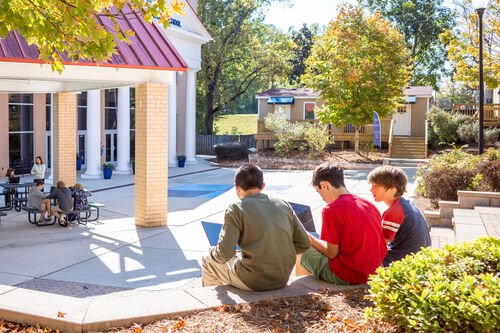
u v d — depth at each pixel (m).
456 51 26.48
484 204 10.74
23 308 4.29
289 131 34.41
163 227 12.87
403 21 54.34
